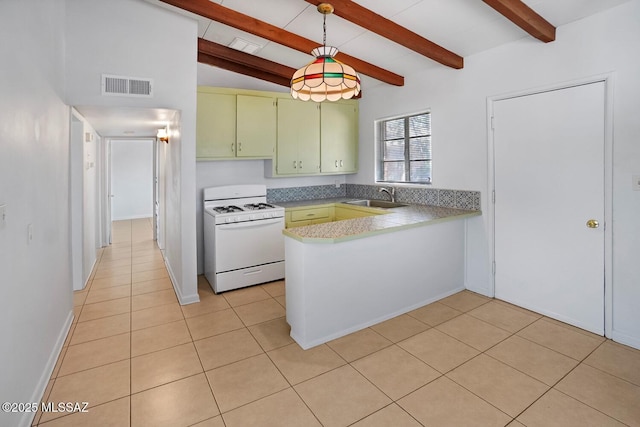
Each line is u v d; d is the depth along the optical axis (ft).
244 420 5.83
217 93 12.51
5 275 4.99
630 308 7.90
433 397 6.36
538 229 9.57
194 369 7.30
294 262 8.34
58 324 8.06
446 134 11.84
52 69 7.60
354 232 8.28
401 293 9.82
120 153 27.17
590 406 6.06
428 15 8.85
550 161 9.16
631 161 7.66
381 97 14.61
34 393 6.10
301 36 10.78
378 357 7.70
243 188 13.96
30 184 6.14
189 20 10.13
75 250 11.89
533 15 8.11
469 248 11.43
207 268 13.00
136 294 11.63
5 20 5.07
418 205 12.89
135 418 5.87
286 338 8.62
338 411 6.03
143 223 25.58
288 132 14.16
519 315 9.66
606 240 8.20
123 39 9.26
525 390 6.51
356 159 16.19
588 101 8.31
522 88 9.57
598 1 7.63
